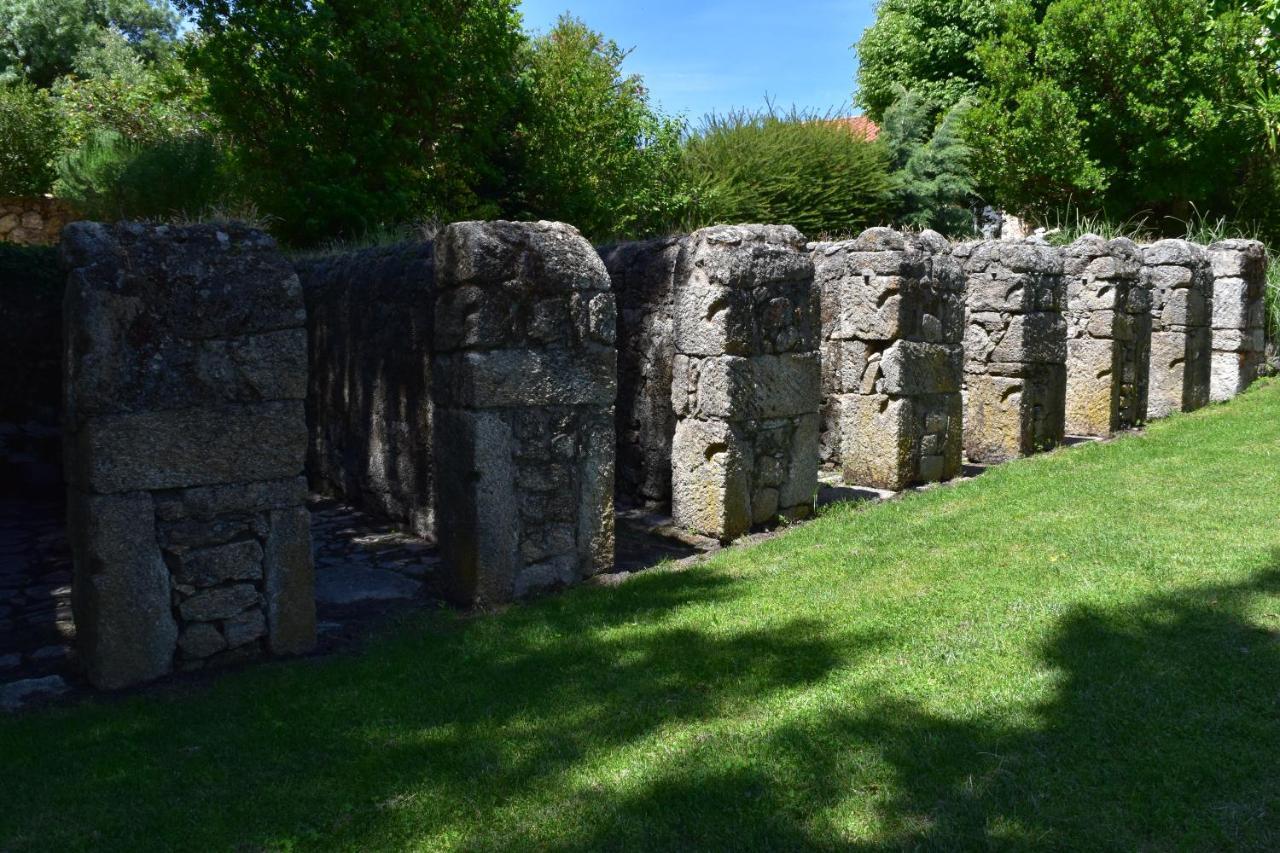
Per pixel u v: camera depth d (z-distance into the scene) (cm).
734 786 272
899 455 670
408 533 633
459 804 271
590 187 1434
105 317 347
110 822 266
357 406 698
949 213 1667
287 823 265
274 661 389
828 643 369
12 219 1214
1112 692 315
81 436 354
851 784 271
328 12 1138
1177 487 594
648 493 646
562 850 248
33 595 503
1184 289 939
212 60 1152
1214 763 273
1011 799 260
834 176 1564
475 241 433
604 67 1546
